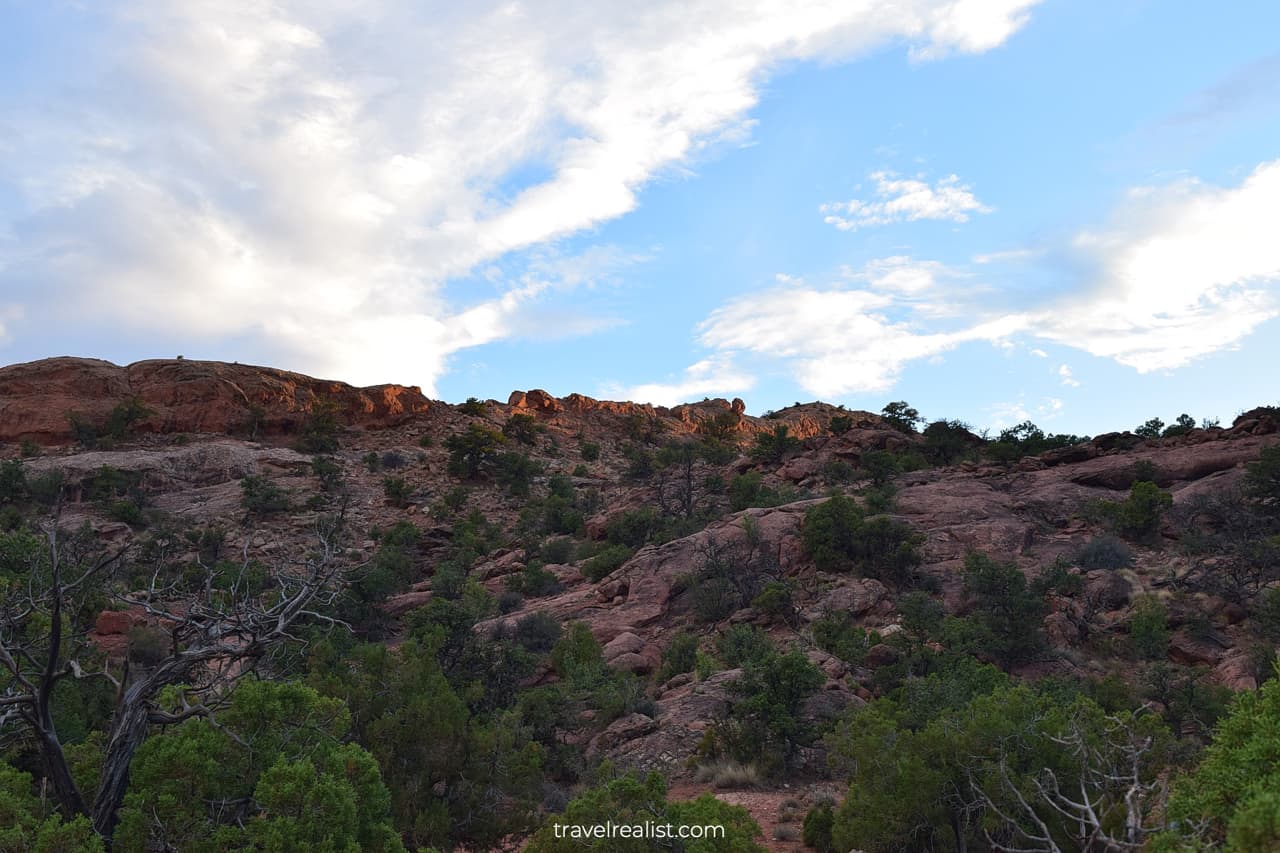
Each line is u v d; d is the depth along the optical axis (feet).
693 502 250.98
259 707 33.73
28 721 32.89
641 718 91.86
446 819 45.06
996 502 199.11
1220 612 127.95
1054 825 35.94
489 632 142.61
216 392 404.77
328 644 59.16
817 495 226.17
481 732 49.67
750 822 32.96
